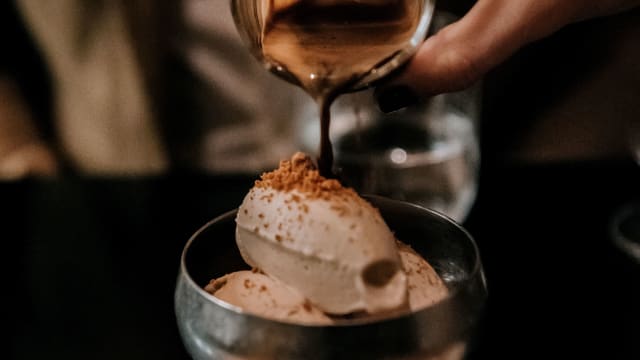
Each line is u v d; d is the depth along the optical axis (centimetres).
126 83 64
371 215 26
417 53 32
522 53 65
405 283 25
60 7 62
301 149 49
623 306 43
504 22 32
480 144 63
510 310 43
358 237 25
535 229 49
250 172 54
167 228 49
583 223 50
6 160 62
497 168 55
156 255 46
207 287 27
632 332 41
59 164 64
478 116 55
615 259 46
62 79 65
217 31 64
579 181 54
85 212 50
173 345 40
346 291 25
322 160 29
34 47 65
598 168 55
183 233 48
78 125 66
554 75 67
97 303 43
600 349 40
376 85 31
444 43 32
